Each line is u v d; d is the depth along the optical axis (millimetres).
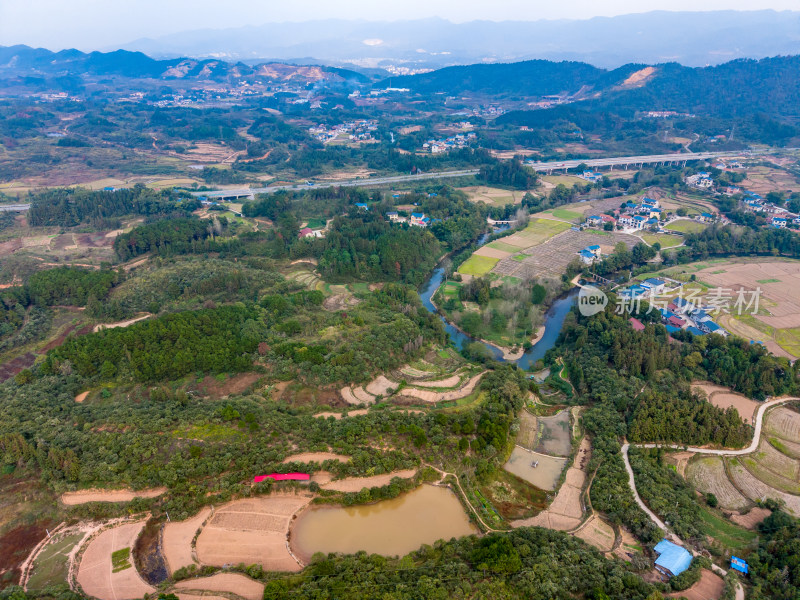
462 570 79188
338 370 134250
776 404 128125
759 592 76375
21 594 74438
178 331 142750
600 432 116500
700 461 110625
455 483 100875
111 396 125625
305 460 102562
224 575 79875
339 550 87000
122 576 80000
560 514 97062
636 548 87688
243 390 128500
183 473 95562
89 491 94375
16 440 99062
